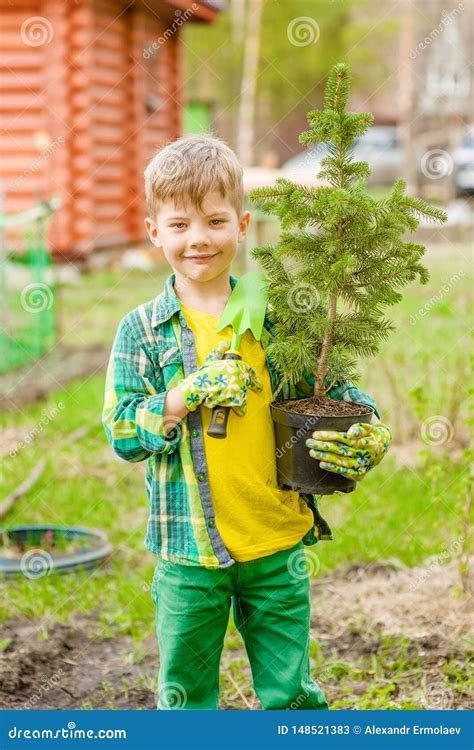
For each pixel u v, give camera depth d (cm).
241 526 243
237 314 245
